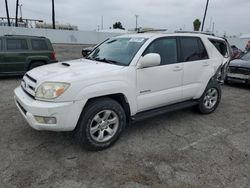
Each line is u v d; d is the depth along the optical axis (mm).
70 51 22047
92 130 3451
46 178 2900
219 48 5773
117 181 2885
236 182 2930
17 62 8984
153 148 3717
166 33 4414
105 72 3465
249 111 5773
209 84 5160
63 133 4102
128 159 3373
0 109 5324
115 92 3520
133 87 3734
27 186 2748
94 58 4441
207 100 5285
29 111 3188
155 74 4004
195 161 3375
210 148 3777
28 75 3707
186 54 4605
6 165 3135
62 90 3102
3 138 3889
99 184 2822
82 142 3412
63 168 3111
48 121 3131
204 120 5016
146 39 4082
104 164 3232
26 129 4242
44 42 9578
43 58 9492
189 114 5336
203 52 5000
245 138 4199
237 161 3410
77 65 3834
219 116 5316
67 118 3170
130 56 3891
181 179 2959
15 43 8969
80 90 3195
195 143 3938
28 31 28859
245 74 8500
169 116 5160
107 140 3609
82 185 2799
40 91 3186
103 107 3447
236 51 14516
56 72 3434
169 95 4324
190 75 4637
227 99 6949
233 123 4910
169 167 3207
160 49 4176
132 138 4039
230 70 8906
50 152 3494
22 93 3646
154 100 4102
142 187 2795
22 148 3584
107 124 3592
